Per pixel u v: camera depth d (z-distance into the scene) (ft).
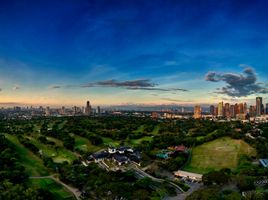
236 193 542.16
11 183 603.67
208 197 527.81
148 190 624.18
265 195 545.85
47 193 597.11
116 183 601.21
